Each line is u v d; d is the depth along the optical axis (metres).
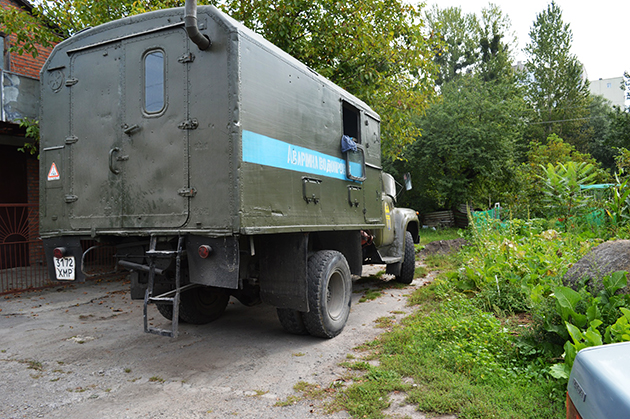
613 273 3.88
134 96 3.90
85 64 4.18
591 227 10.05
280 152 4.00
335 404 3.06
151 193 3.79
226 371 3.78
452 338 4.14
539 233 10.01
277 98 4.00
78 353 4.32
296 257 4.33
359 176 5.87
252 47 3.66
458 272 6.63
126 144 3.92
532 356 3.64
